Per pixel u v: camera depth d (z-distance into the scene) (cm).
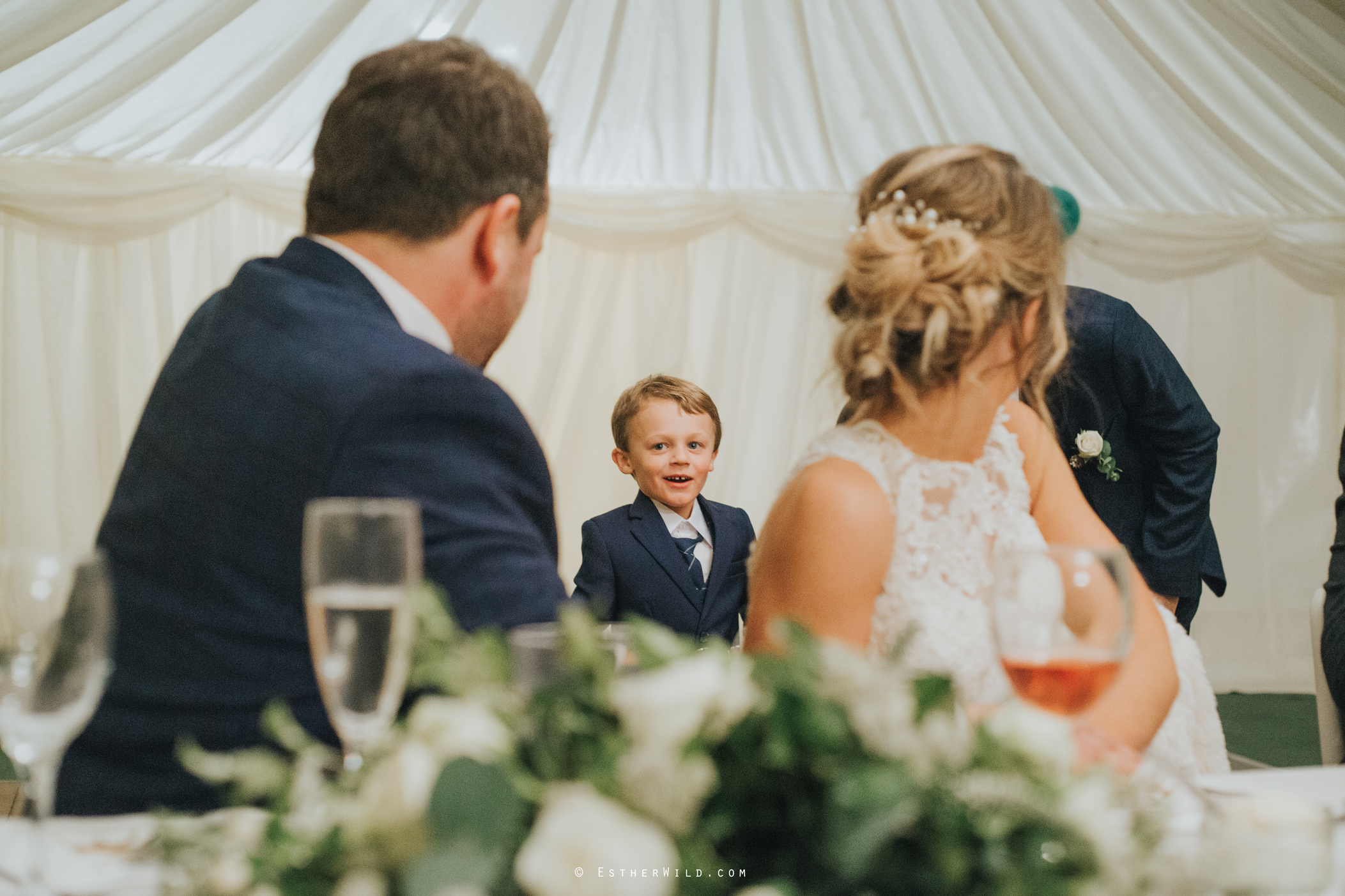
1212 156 657
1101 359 284
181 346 149
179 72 580
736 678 68
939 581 155
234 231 642
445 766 60
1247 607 694
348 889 59
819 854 63
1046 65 605
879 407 161
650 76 628
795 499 153
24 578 89
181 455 135
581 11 593
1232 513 696
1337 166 657
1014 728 69
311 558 89
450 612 129
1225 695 649
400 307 145
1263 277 695
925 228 143
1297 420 699
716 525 307
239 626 130
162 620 133
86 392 641
